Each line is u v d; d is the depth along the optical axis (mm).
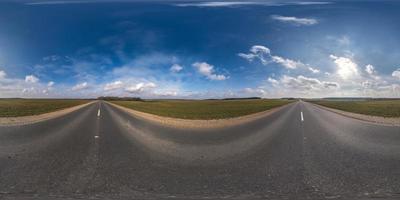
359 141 12242
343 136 13625
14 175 7316
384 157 9273
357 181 6887
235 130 16203
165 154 9898
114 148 10906
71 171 7727
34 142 12109
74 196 5941
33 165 8312
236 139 13031
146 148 10938
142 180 7012
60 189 6340
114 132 15297
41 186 6504
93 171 7750
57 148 10844
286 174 7516
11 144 11625
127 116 26797
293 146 11258
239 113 32719
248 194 6102
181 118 25781
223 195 6066
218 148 10953
